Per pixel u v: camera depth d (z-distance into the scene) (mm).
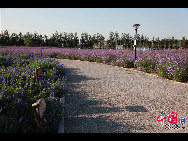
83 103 5297
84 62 15773
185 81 8117
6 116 3516
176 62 8484
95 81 8281
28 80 5703
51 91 4934
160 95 6113
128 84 7707
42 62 9078
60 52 20594
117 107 5000
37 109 2672
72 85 7500
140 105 5164
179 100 5590
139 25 12125
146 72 10430
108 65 13539
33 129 3061
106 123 4043
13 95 4008
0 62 9211
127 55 13352
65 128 3766
